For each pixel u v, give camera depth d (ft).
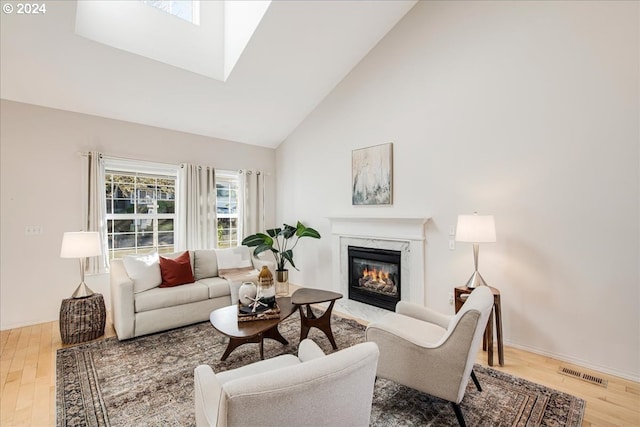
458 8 10.53
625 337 7.61
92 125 12.61
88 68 10.44
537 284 8.91
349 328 10.85
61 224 11.84
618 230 7.70
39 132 11.46
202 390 4.19
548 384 7.29
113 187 13.44
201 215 15.49
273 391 2.87
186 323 11.00
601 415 6.15
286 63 12.58
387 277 12.87
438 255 11.06
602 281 7.92
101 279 12.64
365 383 3.59
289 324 11.32
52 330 10.77
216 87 12.78
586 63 8.09
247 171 17.54
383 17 11.82
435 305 11.16
